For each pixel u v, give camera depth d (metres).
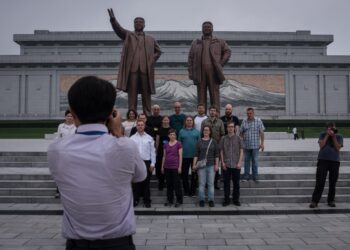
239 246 5.26
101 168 1.96
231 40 54.19
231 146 8.23
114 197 2.00
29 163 11.97
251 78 48.62
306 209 7.73
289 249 5.09
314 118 48.44
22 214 7.66
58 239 5.70
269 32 54.47
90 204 1.96
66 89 48.56
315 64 49.09
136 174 2.14
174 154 8.11
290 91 48.81
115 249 2.03
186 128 8.81
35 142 21.12
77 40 54.12
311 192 8.95
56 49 54.97
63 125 8.13
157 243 5.43
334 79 49.38
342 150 13.93
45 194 8.89
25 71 48.84
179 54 48.81
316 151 12.76
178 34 53.22
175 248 5.16
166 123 9.22
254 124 9.32
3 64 48.47
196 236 5.83
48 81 48.72
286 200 8.60
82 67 48.78
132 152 2.04
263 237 5.75
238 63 48.12
